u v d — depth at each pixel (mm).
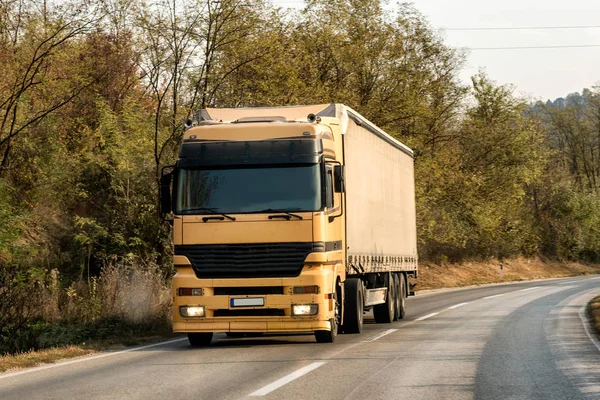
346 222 20578
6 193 26016
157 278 26094
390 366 14750
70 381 13125
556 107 122375
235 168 18719
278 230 18359
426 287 64062
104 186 36156
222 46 34031
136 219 32531
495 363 15219
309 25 48969
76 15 28375
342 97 46344
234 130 18922
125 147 33781
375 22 50688
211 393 11578
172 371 14266
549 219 102438
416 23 52375
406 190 30719
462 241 68438
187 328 18438
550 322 26406
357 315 21781
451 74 64500
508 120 71438
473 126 69688
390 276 27438
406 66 51219
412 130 52781
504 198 69875
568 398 11109
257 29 34656
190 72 33969
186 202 18719
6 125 31672
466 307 35750
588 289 54094
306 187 18484
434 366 14766
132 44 34281
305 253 18297
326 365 14938
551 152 84688
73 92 34344
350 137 21484
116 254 32375
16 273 24078
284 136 18766
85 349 18516
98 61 38156
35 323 22469
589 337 20859
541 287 58250
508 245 86625
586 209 104312
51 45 28891
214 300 18344
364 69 49719
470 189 63281
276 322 18266
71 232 36000
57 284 26344
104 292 24625
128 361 16156
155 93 34719
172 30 33312
